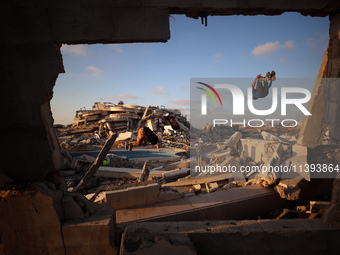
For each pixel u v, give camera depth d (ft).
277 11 9.97
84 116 111.75
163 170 35.53
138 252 9.02
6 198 9.39
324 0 9.88
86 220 10.17
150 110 104.53
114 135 19.83
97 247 9.91
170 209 18.66
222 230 10.90
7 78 8.55
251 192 21.77
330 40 11.26
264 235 10.86
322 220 11.68
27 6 8.46
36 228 9.70
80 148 66.59
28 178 9.43
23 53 8.59
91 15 8.77
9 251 9.94
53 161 9.55
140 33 9.04
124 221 16.94
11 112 8.73
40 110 8.92
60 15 8.64
